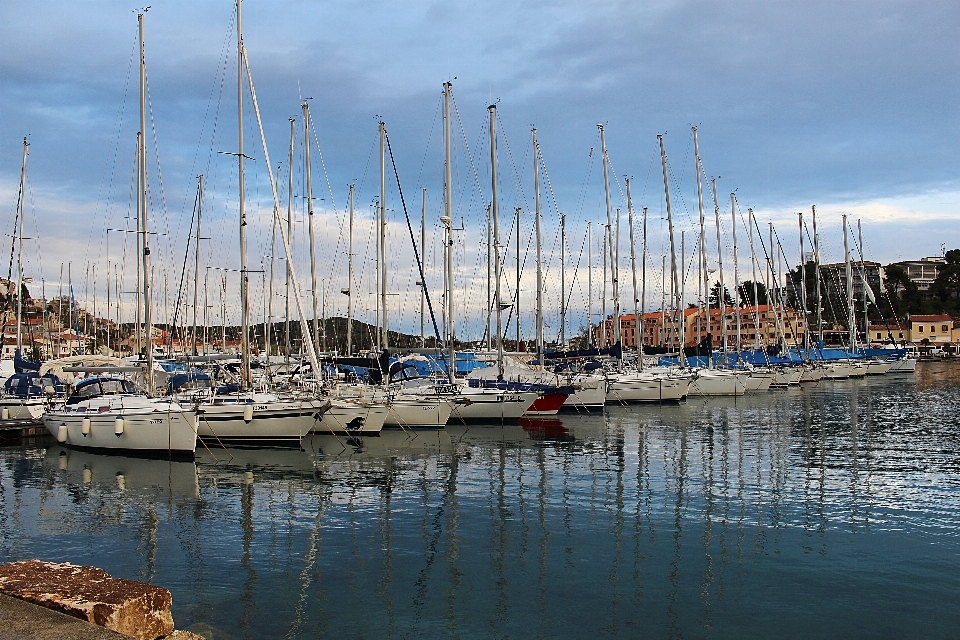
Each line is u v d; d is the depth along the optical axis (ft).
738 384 173.06
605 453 88.38
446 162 118.62
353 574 45.50
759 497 63.98
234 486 70.59
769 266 241.76
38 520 58.75
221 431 90.48
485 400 116.57
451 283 119.44
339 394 104.17
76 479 74.74
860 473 74.13
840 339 338.75
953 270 489.26
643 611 39.65
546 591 42.57
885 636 36.37
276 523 57.16
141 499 65.57
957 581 43.37
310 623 38.34
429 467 79.71
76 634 23.53
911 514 57.77
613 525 55.62
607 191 163.22
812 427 112.78
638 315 177.27
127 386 100.42
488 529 54.95
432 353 132.16
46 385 111.65
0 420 99.96
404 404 106.83
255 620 38.73
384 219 130.00
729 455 86.07
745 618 38.63
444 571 45.96
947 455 85.05
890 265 487.20
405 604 40.81
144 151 94.02
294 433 91.25
